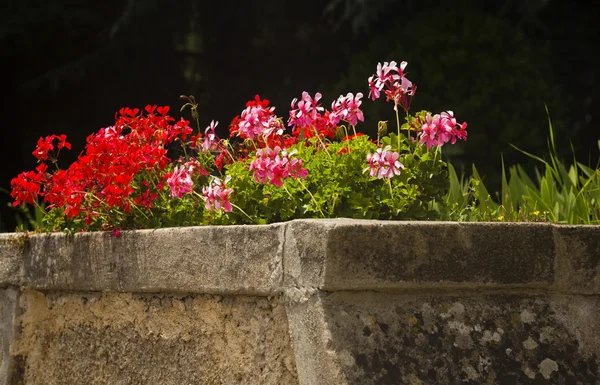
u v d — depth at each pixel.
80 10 13.20
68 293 4.68
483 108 10.01
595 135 14.86
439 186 4.26
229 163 4.75
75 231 4.65
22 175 4.82
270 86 14.96
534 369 3.21
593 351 3.32
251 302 3.60
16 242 4.91
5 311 5.02
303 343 3.22
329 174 4.09
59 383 4.72
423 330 3.19
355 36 13.43
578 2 14.65
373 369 3.06
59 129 13.81
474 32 10.30
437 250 3.23
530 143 9.98
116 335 4.34
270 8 14.54
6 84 13.80
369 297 3.21
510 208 5.36
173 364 3.98
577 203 5.29
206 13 14.18
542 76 10.69
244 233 3.53
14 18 12.86
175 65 14.12
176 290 3.88
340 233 3.13
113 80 13.70
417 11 13.40
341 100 4.42
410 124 4.34
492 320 3.28
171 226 4.38
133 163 4.42
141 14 12.96
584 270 3.41
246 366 3.61
